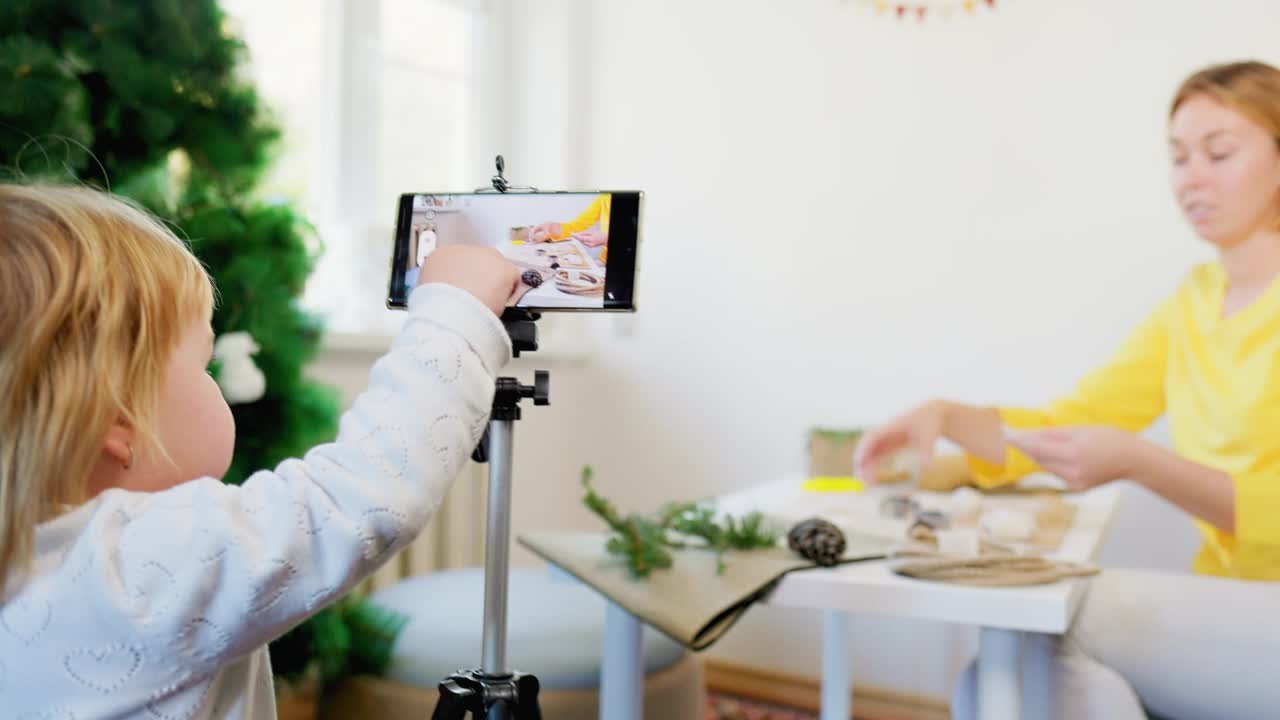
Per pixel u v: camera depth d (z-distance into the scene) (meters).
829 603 0.99
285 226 1.46
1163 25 1.90
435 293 0.68
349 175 2.13
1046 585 0.96
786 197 2.24
